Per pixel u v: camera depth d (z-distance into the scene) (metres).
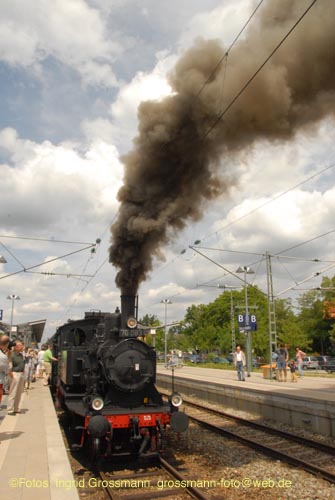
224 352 59.50
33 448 7.18
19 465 6.21
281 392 13.19
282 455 8.40
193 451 9.07
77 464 8.20
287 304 61.19
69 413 10.36
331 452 8.85
